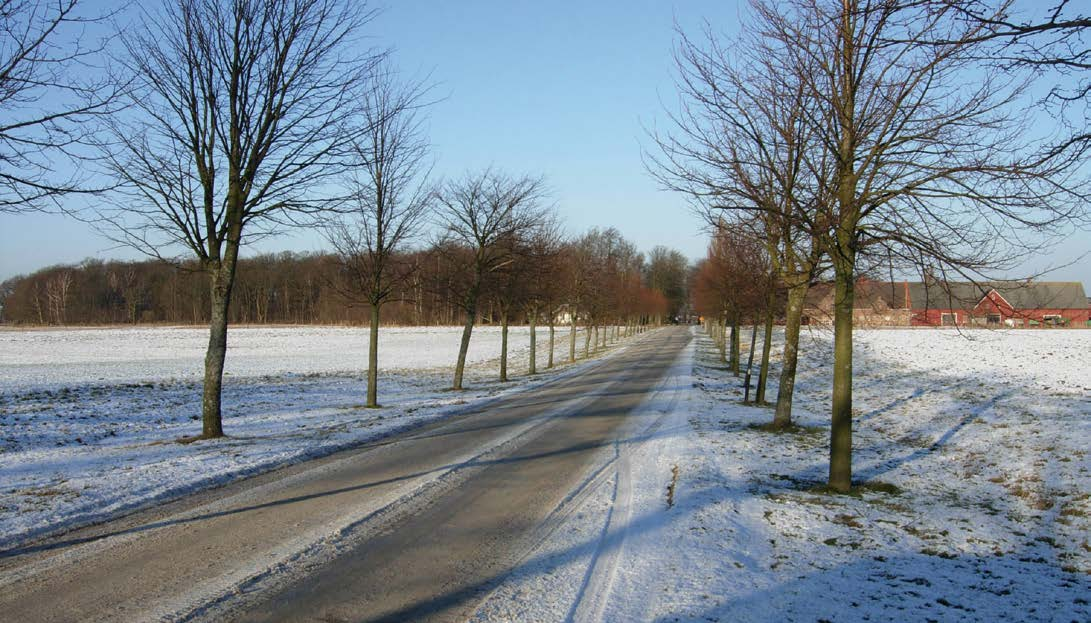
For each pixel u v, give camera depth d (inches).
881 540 245.4
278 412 649.0
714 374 1091.3
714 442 447.8
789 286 436.1
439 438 480.4
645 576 204.2
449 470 363.3
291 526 253.8
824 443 466.0
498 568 210.8
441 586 194.9
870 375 1008.9
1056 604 182.1
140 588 189.3
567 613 175.8
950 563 220.1
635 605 181.5
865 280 426.0
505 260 930.7
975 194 275.7
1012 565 218.4
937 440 479.2
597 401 721.6
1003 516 285.1
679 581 199.8
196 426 573.3
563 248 1200.2
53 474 335.0
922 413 609.3
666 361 1379.2
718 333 2124.8
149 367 1304.1
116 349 1854.1
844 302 327.6
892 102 310.8
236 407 701.9
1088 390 670.5
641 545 235.0
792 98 370.0
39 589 188.2
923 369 1021.2
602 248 1752.0
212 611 173.8
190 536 240.2
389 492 311.7
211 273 485.1
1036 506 295.4
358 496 303.7
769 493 319.0
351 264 713.0
